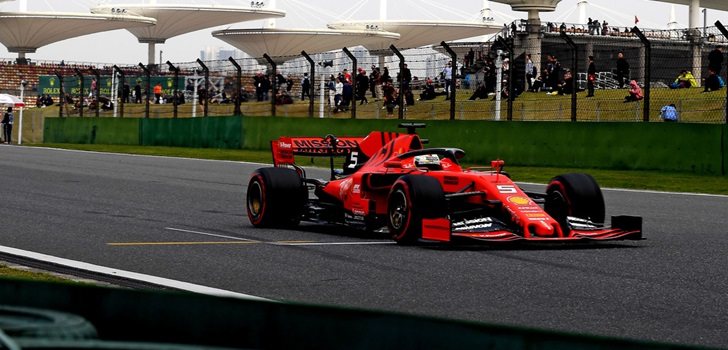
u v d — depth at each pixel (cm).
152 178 4147
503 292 1491
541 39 10800
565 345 390
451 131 5438
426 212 1961
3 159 5375
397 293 1484
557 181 2131
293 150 2422
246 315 446
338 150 2433
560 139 4997
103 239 2127
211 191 3553
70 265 1716
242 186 3819
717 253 1967
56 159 5538
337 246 2033
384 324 421
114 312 468
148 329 459
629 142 4728
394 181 2127
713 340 1169
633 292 1497
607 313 1334
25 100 17400
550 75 7106
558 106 6850
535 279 1609
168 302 459
